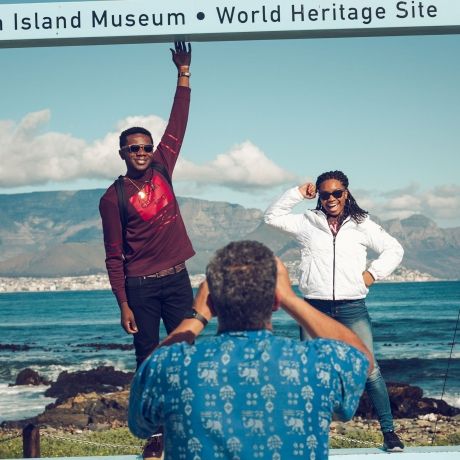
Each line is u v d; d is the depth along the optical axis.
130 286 4.32
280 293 2.21
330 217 4.77
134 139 4.30
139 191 4.31
